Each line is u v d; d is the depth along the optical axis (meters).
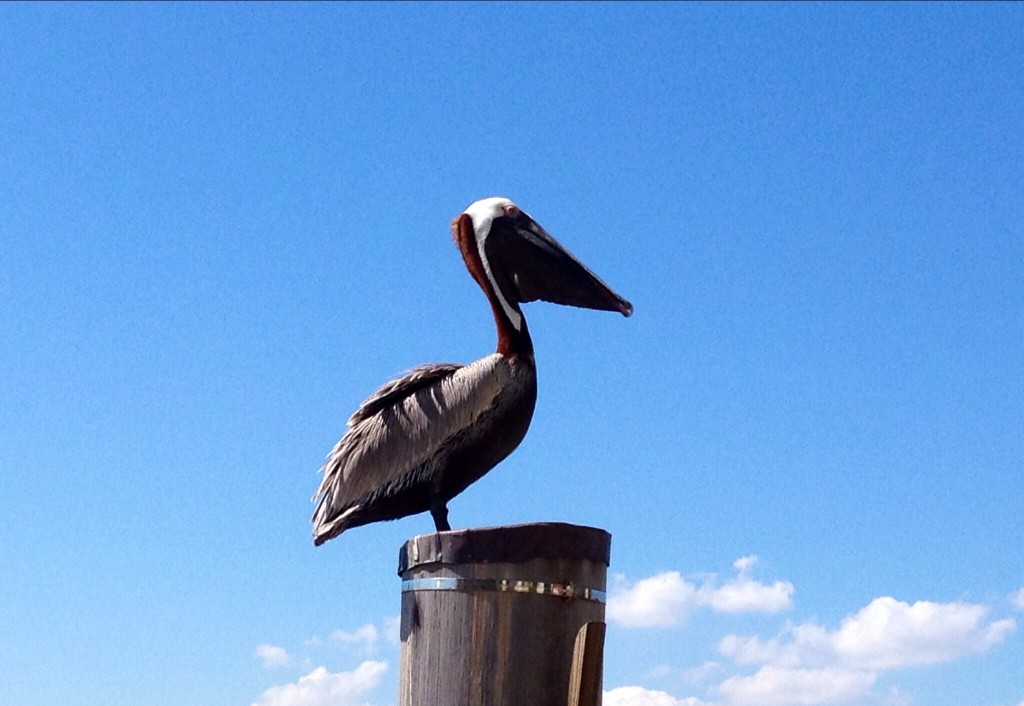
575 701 2.50
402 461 3.00
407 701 2.63
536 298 3.14
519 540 2.58
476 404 3.00
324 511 3.03
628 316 3.12
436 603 2.61
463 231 3.15
